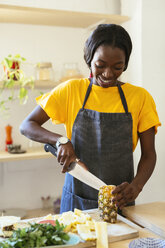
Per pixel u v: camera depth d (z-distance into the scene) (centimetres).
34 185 271
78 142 127
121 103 127
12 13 224
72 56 272
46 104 128
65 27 268
